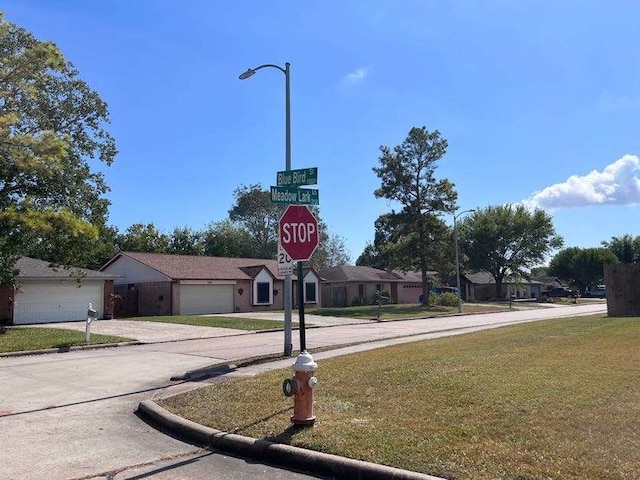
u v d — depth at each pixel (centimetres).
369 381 918
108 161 2778
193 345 1886
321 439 601
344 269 5706
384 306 4897
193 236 6769
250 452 615
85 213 2666
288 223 776
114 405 922
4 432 746
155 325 2759
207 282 3975
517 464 500
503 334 1716
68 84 2653
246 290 4297
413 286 6259
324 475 549
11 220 1986
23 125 2291
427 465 512
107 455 634
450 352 1254
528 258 7569
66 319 3138
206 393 908
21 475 564
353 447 571
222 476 554
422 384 865
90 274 3216
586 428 595
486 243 7488
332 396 816
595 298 8681
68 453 644
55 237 2303
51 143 1819
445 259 4838
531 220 7456
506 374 918
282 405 780
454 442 571
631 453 514
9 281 2370
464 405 719
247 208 7450
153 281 3888
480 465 504
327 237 8044
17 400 966
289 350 1452
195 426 701
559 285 10519
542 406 691
